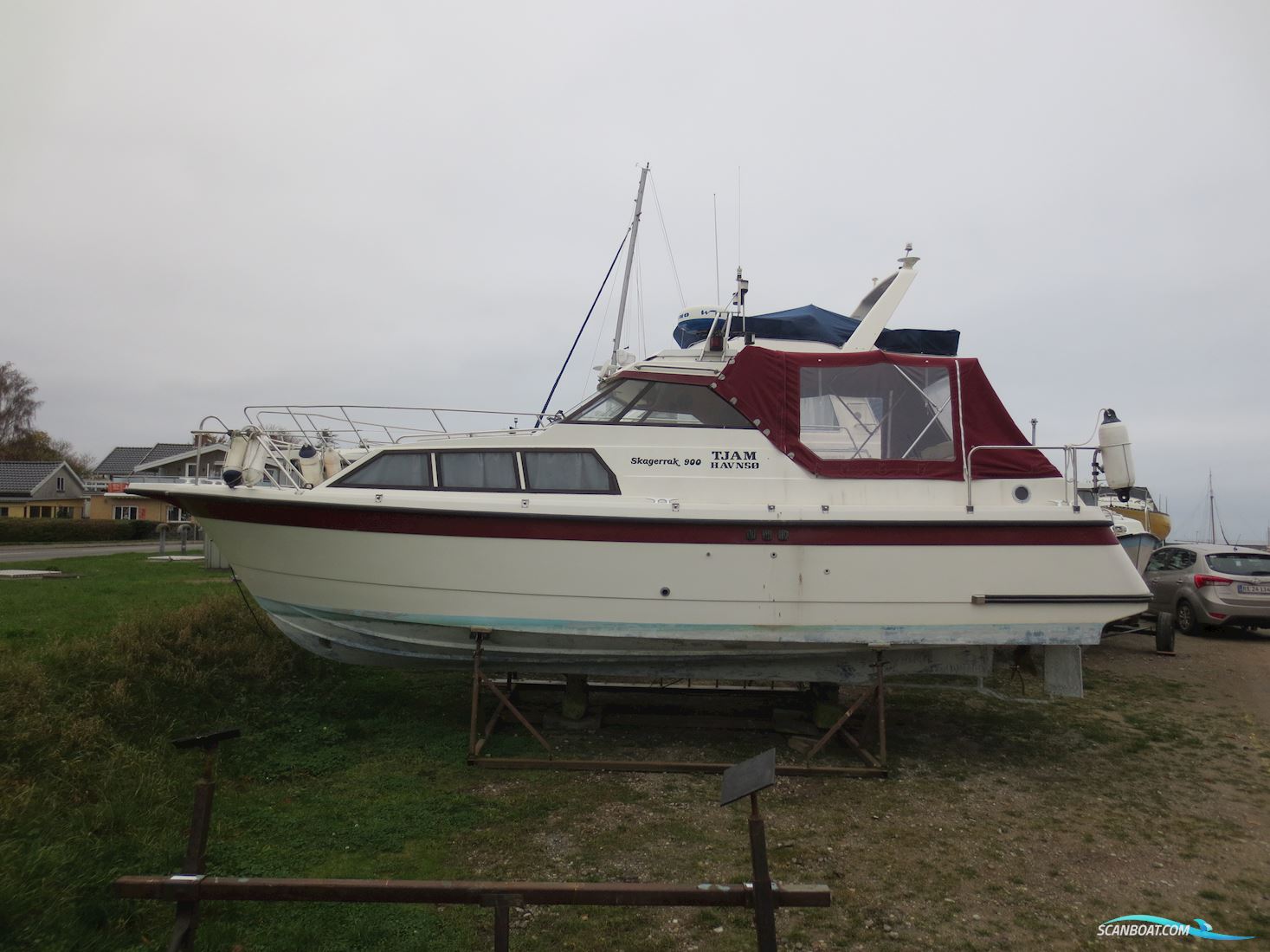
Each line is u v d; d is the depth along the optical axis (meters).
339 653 6.43
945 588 5.83
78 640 6.30
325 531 5.81
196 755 5.08
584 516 5.69
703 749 6.12
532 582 5.73
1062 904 3.72
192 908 2.58
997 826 4.68
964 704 7.55
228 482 5.95
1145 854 4.29
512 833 4.43
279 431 6.82
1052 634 5.89
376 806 4.74
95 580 12.58
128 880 2.53
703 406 6.17
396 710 6.56
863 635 5.79
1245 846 4.40
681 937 3.39
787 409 6.12
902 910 3.65
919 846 4.38
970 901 3.75
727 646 5.93
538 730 6.41
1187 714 7.23
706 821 4.68
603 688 7.00
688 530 5.74
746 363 6.18
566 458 6.06
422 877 3.88
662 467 6.04
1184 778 5.56
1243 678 8.75
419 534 5.73
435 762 5.60
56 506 41.28
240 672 6.39
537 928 3.45
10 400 53.41
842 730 6.30
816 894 2.47
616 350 9.23
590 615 5.76
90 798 4.10
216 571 14.42
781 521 5.74
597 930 3.44
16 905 2.95
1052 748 6.25
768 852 4.27
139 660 5.97
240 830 4.29
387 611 5.91
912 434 6.27
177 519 37.06
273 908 3.50
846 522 5.78
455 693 7.18
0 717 4.50
